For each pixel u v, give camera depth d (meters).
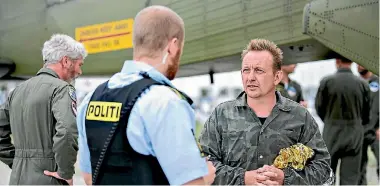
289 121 2.16
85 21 5.75
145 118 1.36
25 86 2.56
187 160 1.35
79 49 2.64
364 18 3.07
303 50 4.00
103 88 1.53
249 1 4.08
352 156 4.92
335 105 4.87
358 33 3.11
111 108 1.43
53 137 2.41
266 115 2.20
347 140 4.84
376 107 5.36
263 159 2.14
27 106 2.49
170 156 1.35
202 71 5.38
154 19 1.47
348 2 3.16
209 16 4.42
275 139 2.14
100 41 5.58
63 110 2.40
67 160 2.39
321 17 3.31
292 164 2.08
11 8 6.66
